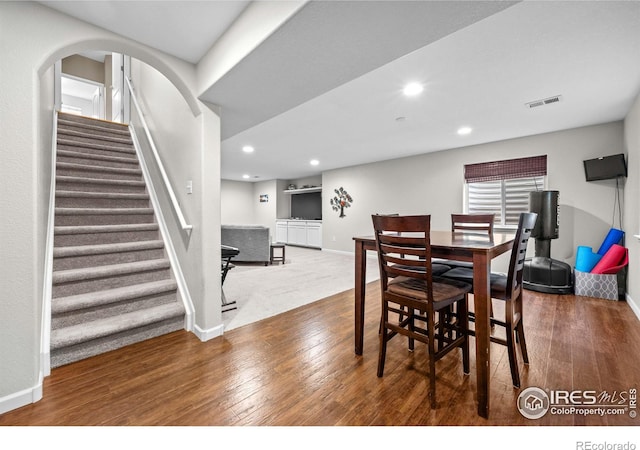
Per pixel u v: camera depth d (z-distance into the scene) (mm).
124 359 1971
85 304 2084
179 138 2676
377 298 3482
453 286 1752
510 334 1668
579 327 2521
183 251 2598
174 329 2457
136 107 3770
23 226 1476
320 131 4125
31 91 1508
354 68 1853
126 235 2816
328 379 1749
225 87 2082
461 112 3316
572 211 3859
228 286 4004
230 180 9922
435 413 1447
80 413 1431
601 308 3018
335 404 1516
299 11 1335
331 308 3084
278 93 2193
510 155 4410
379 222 1734
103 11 1647
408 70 2389
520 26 1812
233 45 1792
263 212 10078
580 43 1982
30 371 1496
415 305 1614
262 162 6559
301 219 8844
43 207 2137
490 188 4758
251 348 2156
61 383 1681
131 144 4125
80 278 2199
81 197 2891
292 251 7840
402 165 5895
